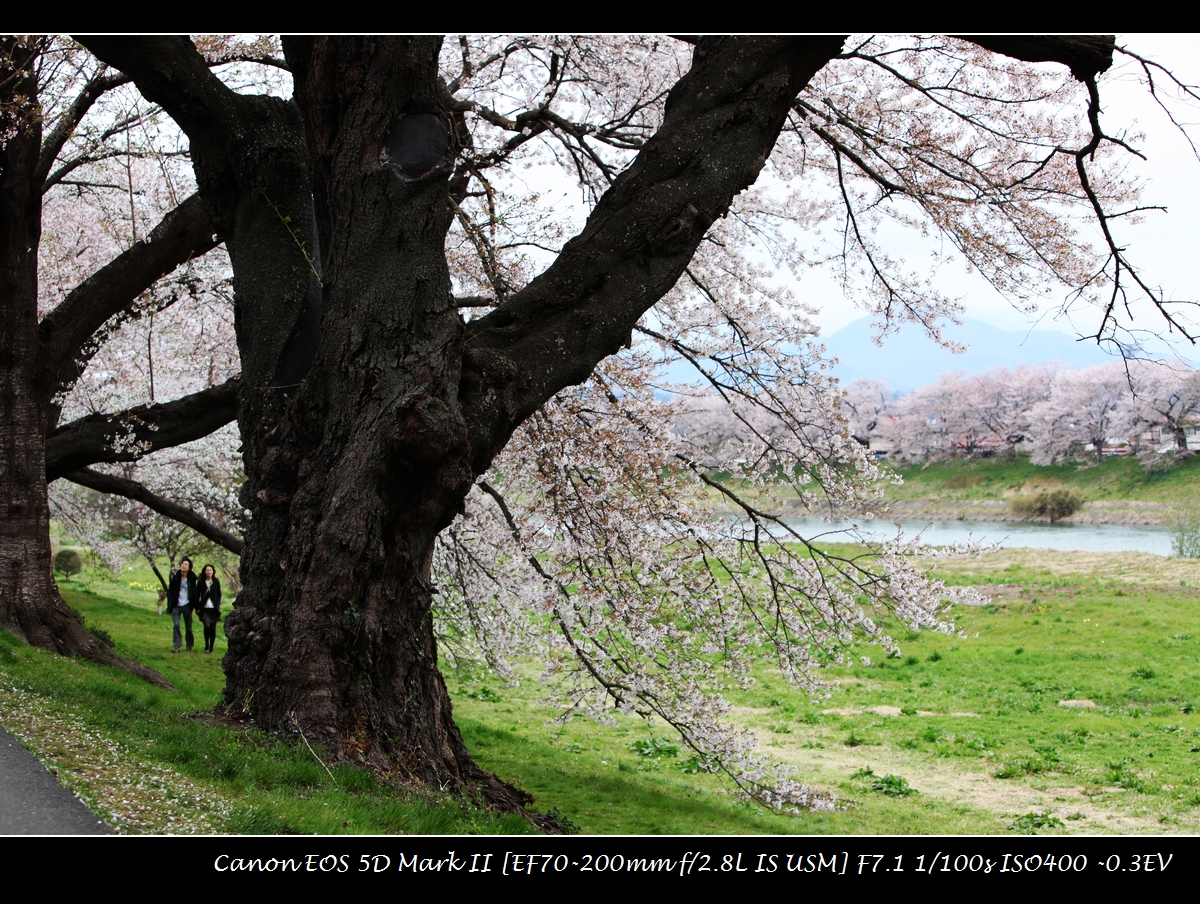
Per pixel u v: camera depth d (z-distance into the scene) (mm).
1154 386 65625
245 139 7777
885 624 26312
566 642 10867
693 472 11250
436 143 6988
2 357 11008
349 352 6723
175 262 11508
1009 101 10297
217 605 17922
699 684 11203
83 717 6027
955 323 11789
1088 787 12781
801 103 10320
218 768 5414
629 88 11914
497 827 6094
